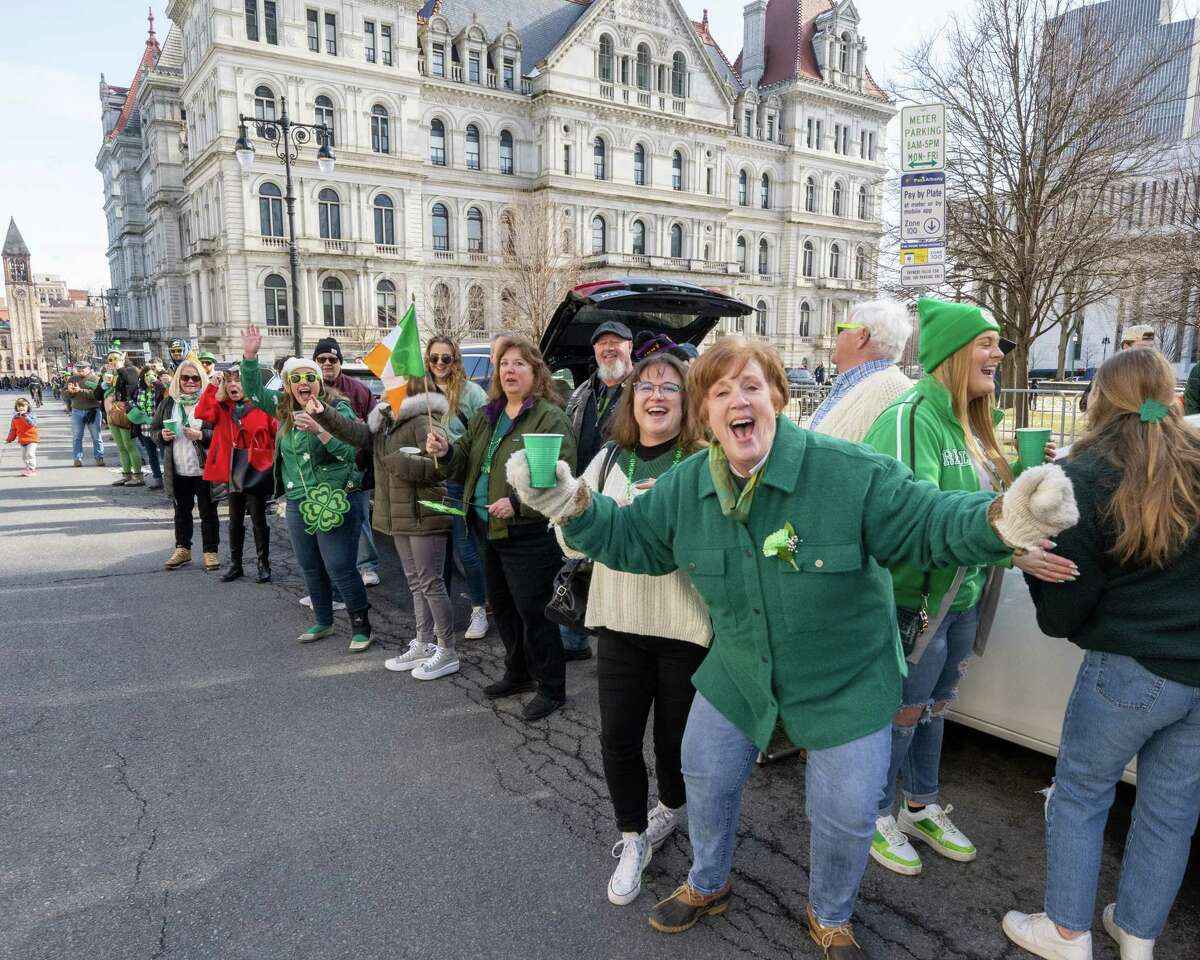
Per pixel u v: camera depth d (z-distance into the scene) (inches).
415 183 1667.1
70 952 98.1
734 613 86.4
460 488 210.2
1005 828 125.0
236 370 259.8
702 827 97.7
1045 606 88.5
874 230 2401.6
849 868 88.0
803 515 79.5
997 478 112.0
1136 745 87.4
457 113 1732.3
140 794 135.8
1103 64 494.9
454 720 165.3
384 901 107.7
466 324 1706.4
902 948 98.6
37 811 130.4
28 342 6437.0
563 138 1811.0
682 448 114.5
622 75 1889.8
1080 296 571.5
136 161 2625.5
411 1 1616.6
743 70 2377.0
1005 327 557.0
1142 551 80.9
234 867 115.3
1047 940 95.8
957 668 113.0
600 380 186.7
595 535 87.9
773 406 81.6
